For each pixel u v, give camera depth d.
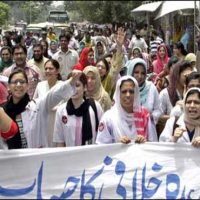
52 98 5.20
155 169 4.93
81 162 4.95
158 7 29.72
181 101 5.50
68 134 5.36
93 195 4.93
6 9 21.97
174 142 4.95
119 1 53.19
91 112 5.36
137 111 5.00
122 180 4.92
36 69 8.06
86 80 5.52
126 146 4.95
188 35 19.52
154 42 17.09
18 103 5.12
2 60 9.16
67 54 10.38
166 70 7.45
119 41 7.53
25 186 4.94
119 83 4.97
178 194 4.91
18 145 5.10
